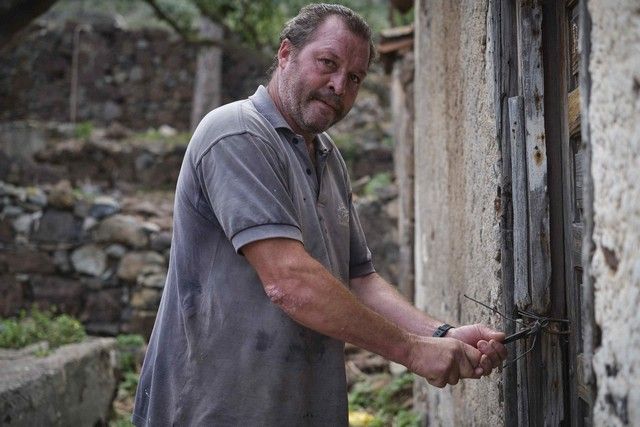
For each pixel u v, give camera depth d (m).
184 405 2.32
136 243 8.45
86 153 11.27
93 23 13.52
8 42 6.46
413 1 6.48
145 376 2.46
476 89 2.79
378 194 9.45
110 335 8.40
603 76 1.52
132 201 9.78
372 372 6.88
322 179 2.44
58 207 8.53
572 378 2.26
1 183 8.70
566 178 2.27
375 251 9.34
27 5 6.34
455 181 3.36
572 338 2.25
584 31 1.62
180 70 13.52
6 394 4.14
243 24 9.58
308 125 2.32
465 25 3.00
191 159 2.31
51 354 5.05
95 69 13.47
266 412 2.27
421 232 4.94
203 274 2.32
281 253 2.13
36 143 11.34
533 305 2.32
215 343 2.29
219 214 2.19
